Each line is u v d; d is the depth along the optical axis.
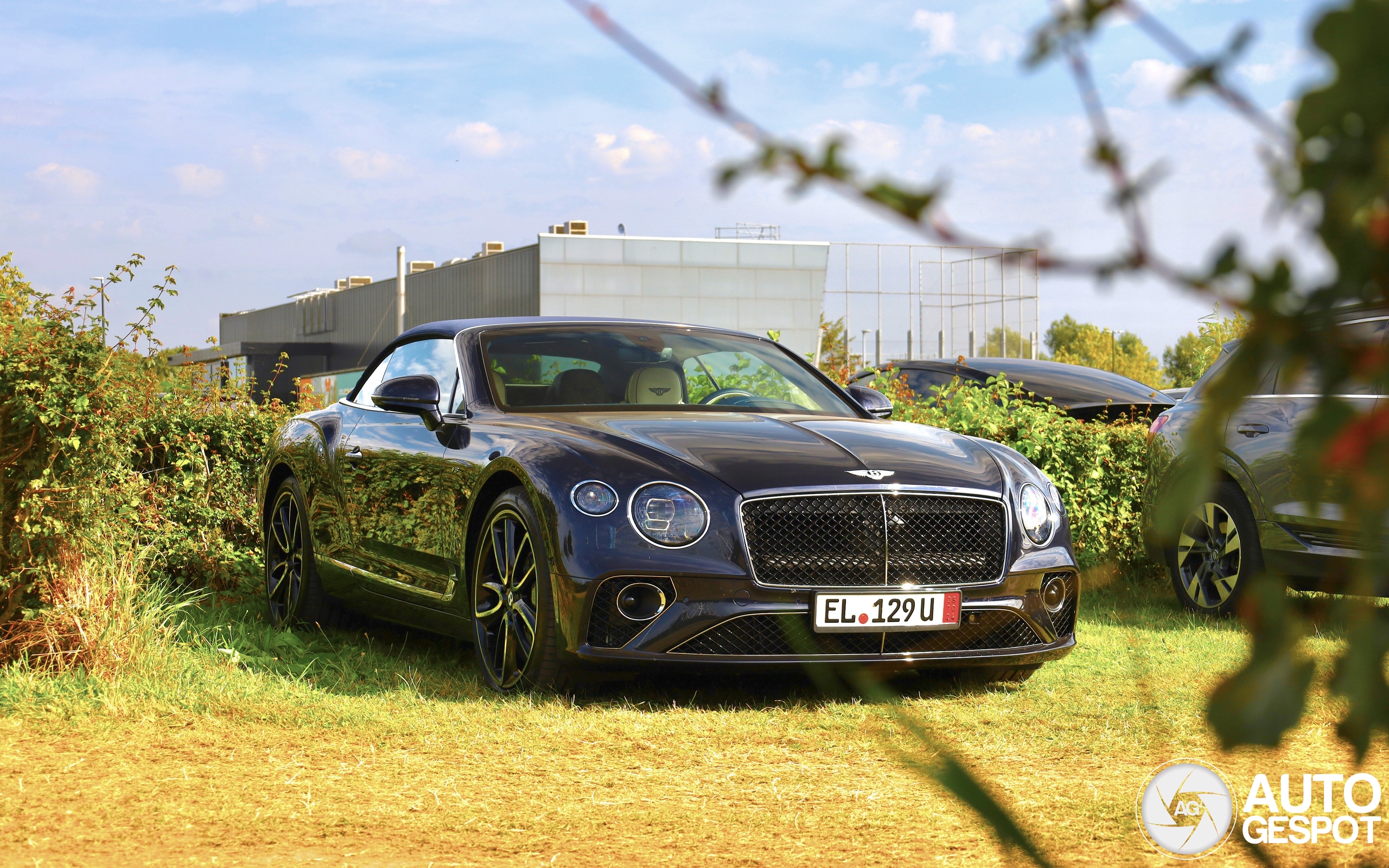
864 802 2.94
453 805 2.91
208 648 4.62
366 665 4.70
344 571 5.22
